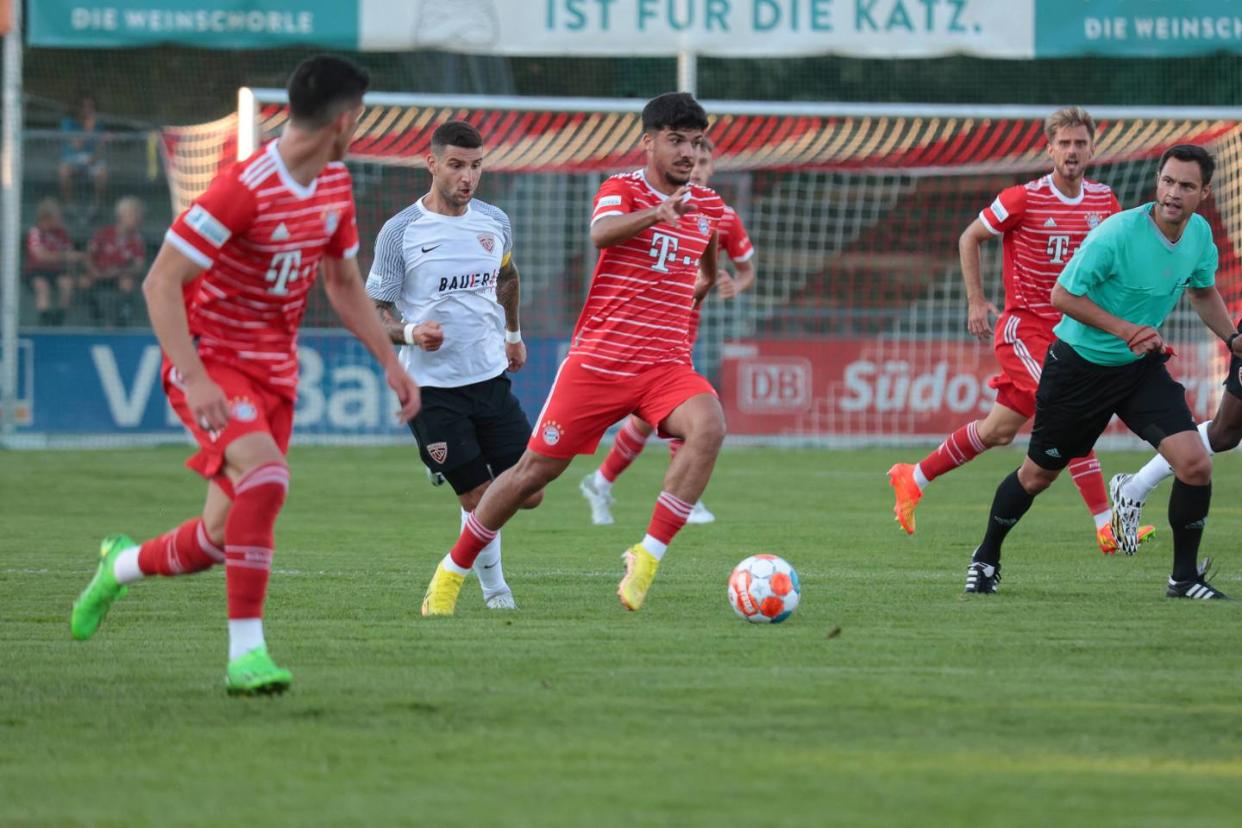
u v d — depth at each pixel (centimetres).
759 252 6988
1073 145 2908
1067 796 1236
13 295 5688
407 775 1302
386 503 4116
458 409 2473
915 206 6669
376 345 1728
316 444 5828
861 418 5969
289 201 1576
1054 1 5703
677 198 2036
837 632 2012
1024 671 1769
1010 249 2983
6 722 1500
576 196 6419
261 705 1573
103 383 5794
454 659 1848
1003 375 2986
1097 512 3053
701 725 1484
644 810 1195
